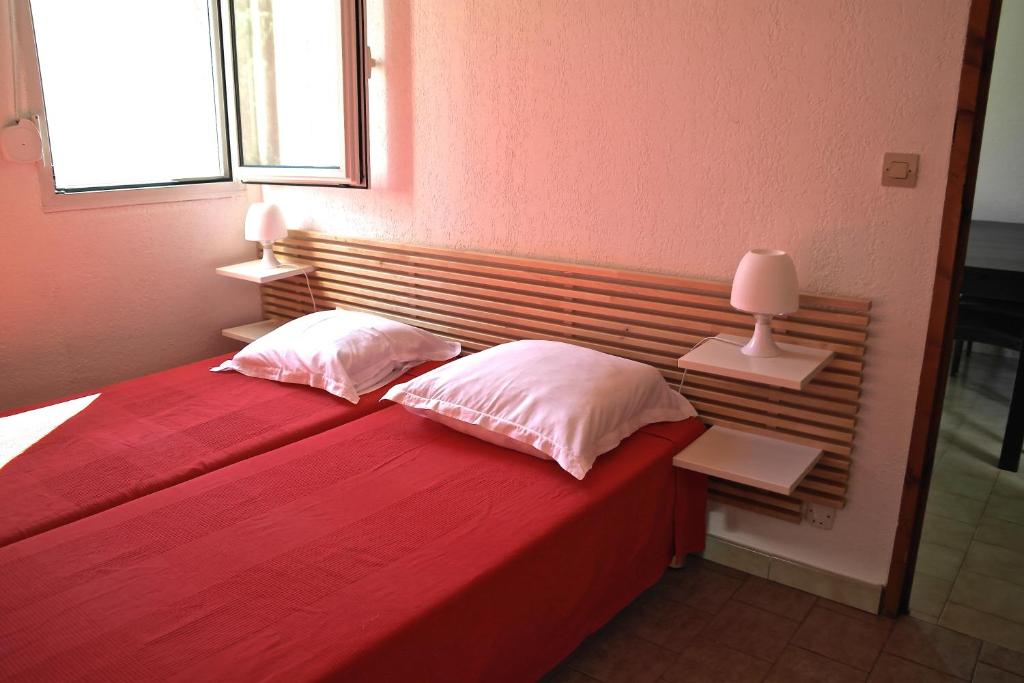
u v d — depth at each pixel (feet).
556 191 8.87
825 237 7.39
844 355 7.45
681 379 8.36
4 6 8.55
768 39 7.28
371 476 6.99
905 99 6.77
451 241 9.89
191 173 10.96
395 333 9.45
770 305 7.06
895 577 7.59
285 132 10.56
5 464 7.25
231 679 4.61
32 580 5.54
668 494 7.63
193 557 5.81
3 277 9.07
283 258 11.55
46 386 9.66
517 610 5.95
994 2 6.27
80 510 6.53
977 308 12.09
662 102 7.96
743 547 8.43
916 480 7.27
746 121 7.55
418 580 5.53
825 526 7.91
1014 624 7.66
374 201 10.48
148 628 5.06
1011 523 9.59
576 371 7.66
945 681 6.86
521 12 8.61
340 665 4.74
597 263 8.77
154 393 8.95
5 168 8.87
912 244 6.98
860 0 6.81
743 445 7.74
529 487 6.79
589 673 6.91
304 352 9.06
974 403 13.30
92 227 9.76
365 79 9.72
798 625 7.59
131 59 10.04
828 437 7.61
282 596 5.36
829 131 7.16
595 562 6.74
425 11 9.32
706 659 7.11
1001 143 15.05
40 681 4.62
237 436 7.86
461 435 7.81
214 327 11.41
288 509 6.46
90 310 9.93
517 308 9.34
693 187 7.98
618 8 7.99
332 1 9.54
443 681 5.42
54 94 9.38
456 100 9.36
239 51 10.55
